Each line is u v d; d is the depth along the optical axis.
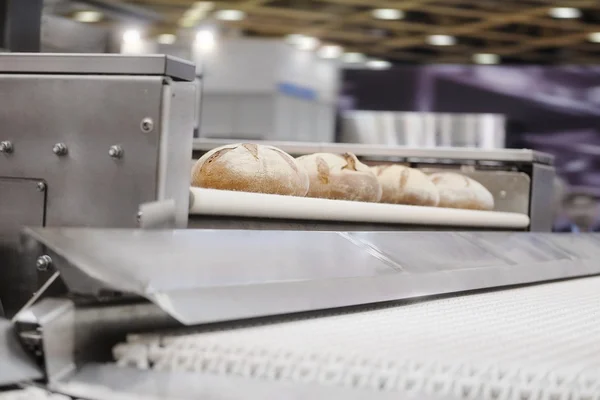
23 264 1.00
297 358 0.81
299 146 2.60
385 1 8.05
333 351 0.83
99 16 6.11
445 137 9.39
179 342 0.85
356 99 9.69
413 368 0.80
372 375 0.78
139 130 1.01
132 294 0.88
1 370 0.75
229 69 10.32
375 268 1.35
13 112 1.06
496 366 0.81
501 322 1.20
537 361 0.86
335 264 1.26
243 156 1.41
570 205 7.51
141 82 1.02
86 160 1.04
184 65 1.05
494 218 2.30
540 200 2.73
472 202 2.43
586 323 1.25
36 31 2.27
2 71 1.08
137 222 1.01
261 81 10.25
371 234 1.49
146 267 0.88
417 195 2.16
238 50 10.28
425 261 1.56
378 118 9.57
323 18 8.97
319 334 0.96
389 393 0.76
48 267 0.98
